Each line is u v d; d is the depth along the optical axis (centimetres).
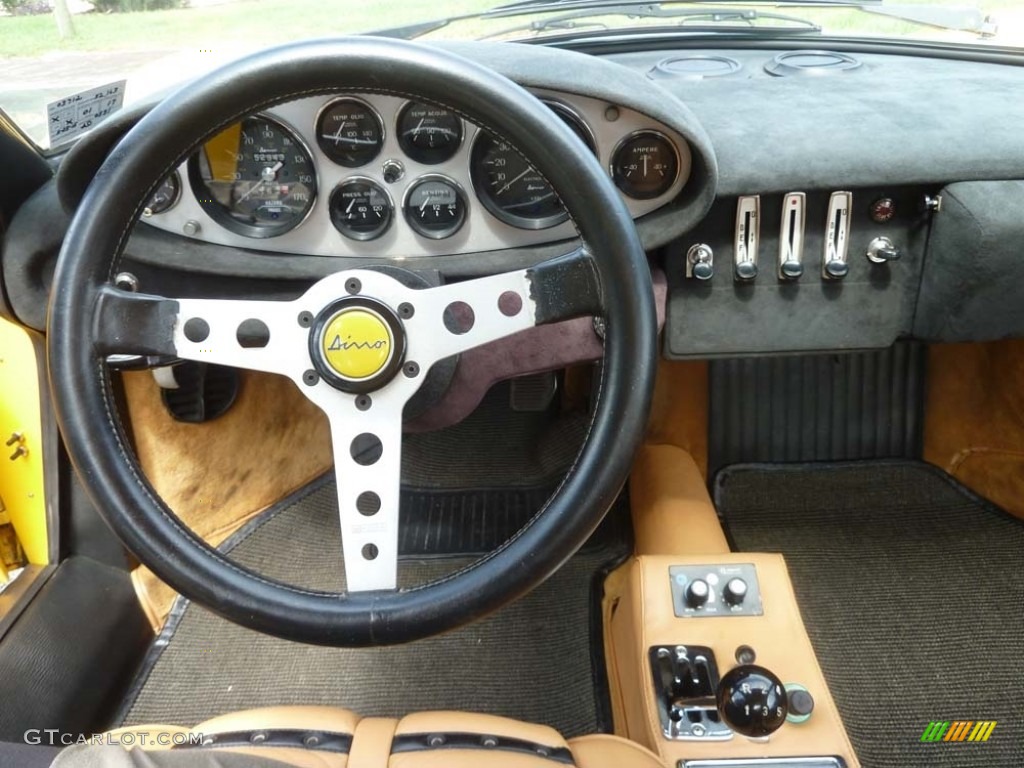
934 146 116
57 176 99
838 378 189
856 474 190
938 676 143
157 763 63
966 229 117
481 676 149
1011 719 136
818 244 125
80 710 130
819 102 133
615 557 170
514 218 113
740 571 124
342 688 147
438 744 85
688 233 124
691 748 104
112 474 80
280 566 172
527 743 88
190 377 151
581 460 82
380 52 75
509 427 206
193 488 163
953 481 186
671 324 132
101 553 150
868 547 171
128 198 79
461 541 177
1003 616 154
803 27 165
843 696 141
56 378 79
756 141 119
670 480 161
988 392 178
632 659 123
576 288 83
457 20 152
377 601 82
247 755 71
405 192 112
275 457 183
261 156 110
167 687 147
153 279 118
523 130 77
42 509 143
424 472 195
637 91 101
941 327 128
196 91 76
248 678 149
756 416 191
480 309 86
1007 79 146
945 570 165
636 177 110
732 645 117
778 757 102
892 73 154
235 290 120
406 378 87
